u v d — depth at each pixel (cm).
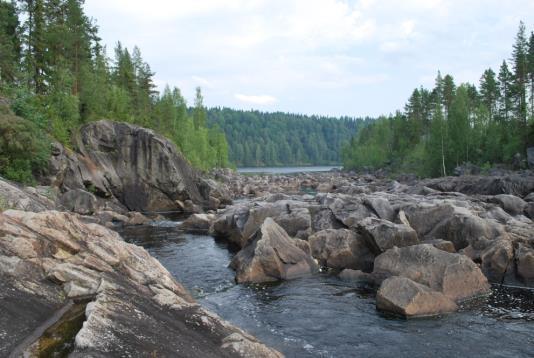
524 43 8875
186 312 1190
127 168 5206
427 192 4631
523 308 1739
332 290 2017
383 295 1716
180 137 10512
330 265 2453
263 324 1588
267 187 9225
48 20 5925
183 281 2191
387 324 1581
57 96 5397
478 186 5409
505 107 9538
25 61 5431
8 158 3522
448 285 1847
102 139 5144
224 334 1145
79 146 4966
